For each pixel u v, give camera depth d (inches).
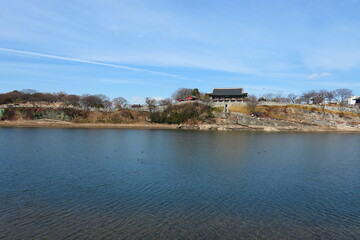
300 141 3713.1
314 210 1167.0
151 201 1233.4
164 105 7190.0
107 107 7834.6
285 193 1387.8
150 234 920.9
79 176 1630.2
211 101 7057.1
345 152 2783.0
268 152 2684.5
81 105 7598.4
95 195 1300.4
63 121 6107.3
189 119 6289.4
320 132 5369.1
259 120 5930.1
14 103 7504.9
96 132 4566.9
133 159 2194.9
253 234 936.9
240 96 7278.5
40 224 982.4
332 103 7672.2
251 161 2203.5
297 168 1975.9
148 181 1552.7
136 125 6156.5
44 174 1662.2
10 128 4931.1
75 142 3164.4
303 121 6107.3
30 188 1385.3
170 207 1167.0
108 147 2827.3
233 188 1453.0
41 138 3476.9
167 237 902.4
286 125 5841.5
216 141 3558.1
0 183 1457.9
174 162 2107.5
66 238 885.2
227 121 6058.1
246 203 1232.8
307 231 970.1
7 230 930.7
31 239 875.4
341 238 922.7
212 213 1110.4
